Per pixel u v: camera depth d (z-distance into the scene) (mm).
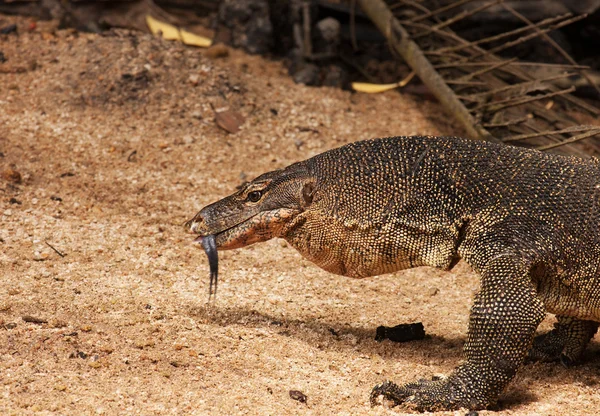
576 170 9305
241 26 20031
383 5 19391
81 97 16859
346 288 12219
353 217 9461
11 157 14852
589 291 9102
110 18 19500
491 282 8758
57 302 10453
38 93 16953
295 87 18797
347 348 10188
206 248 9773
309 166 9781
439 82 17328
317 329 10648
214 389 8617
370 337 10617
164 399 8281
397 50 18969
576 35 21641
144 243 12852
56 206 13609
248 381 8875
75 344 9281
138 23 19531
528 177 9227
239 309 11016
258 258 12906
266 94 18109
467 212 9195
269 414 8133
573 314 9383
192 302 11023
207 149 16094
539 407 8820
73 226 13047
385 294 12188
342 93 19031
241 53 19906
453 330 11070
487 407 8695
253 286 11922
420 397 8602
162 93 17141
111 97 16859
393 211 9359
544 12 20969
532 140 16188
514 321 8602
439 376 8977
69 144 15586
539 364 10438
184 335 9875
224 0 20125
